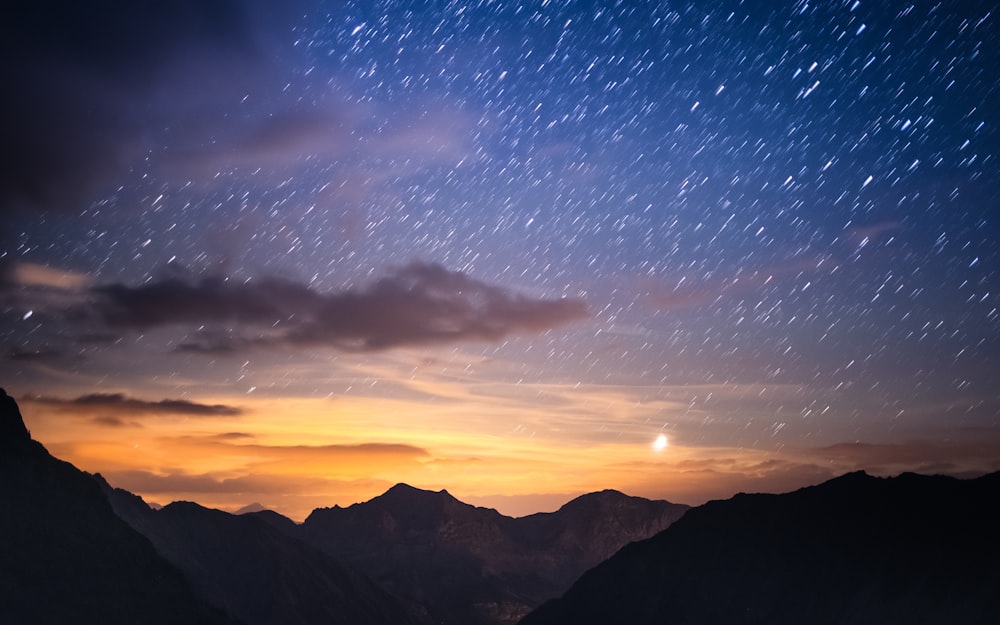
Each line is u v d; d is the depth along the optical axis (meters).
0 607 194.88
